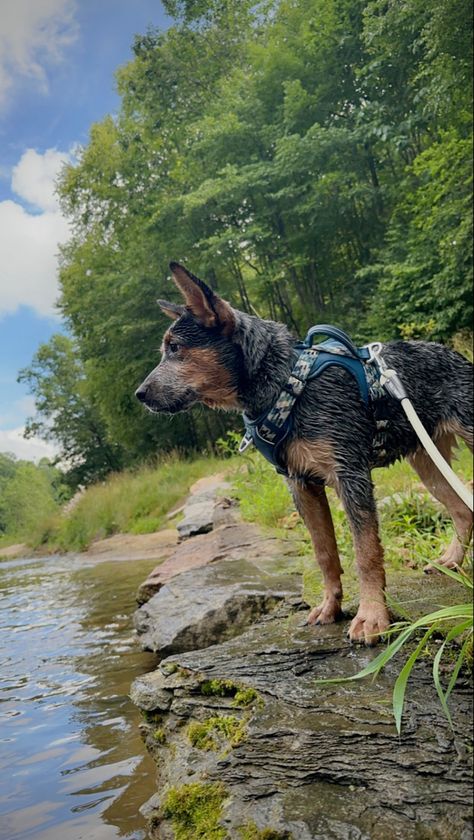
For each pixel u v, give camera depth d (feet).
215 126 72.18
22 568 43.83
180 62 87.56
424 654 7.91
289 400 9.67
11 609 23.71
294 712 7.23
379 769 6.01
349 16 68.59
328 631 9.50
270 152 73.87
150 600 15.74
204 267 72.59
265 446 9.98
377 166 74.18
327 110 71.36
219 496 33.99
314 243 75.25
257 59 73.26
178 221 76.33
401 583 11.05
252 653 9.00
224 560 17.84
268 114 74.43
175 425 89.40
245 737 7.04
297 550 17.83
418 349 11.37
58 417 138.82
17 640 17.81
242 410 10.61
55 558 51.67
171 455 77.10
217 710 7.99
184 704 8.39
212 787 6.64
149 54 87.25
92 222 93.81
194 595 14.52
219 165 75.87
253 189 70.44
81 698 12.02
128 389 90.79
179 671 9.03
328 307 75.41
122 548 45.16
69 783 8.45
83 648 16.01
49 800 8.00
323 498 10.36
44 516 75.00
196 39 87.76
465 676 7.16
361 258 76.07
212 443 87.40
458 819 5.24
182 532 29.17
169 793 6.89
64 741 9.97
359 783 5.97
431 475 12.54
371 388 10.00
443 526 16.40
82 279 91.25
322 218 69.82
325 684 7.68
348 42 68.44
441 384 11.28
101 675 13.35
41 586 30.27
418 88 60.49
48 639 17.63
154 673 9.59
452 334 51.44
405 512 16.84
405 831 5.26
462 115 49.11
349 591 11.30
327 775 6.15
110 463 136.87
